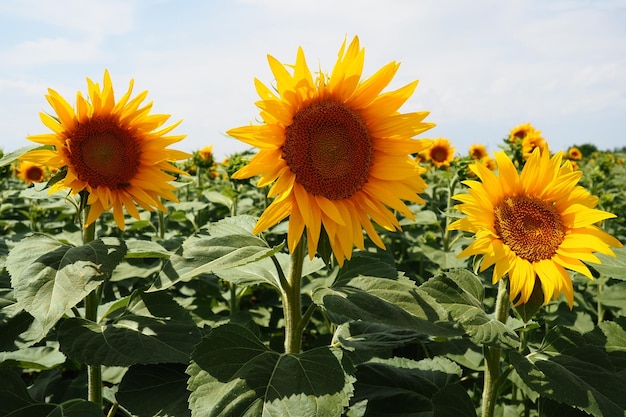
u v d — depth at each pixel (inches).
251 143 21.8
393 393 27.9
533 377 22.3
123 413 33.1
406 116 24.3
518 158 64.2
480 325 23.0
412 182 24.6
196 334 26.0
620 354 26.2
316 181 23.1
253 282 26.6
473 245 24.5
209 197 52.4
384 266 25.8
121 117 29.7
